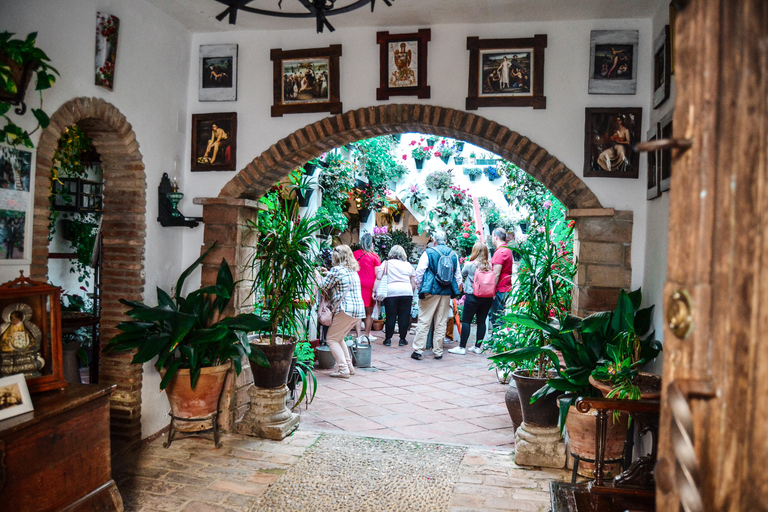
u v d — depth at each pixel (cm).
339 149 775
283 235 423
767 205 100
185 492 323
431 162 950
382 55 413
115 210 388
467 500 320
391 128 438
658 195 344
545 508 311
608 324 337
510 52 399
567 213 402
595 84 390
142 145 388
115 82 357
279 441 409
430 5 375
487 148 437
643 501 226
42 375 260
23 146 282
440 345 706
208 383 386
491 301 723
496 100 401
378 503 315
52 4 304
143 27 383
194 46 445
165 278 422
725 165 104
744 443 101
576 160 394
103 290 390
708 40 105
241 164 437
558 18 392
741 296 102
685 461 104
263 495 322
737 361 102
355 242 959
